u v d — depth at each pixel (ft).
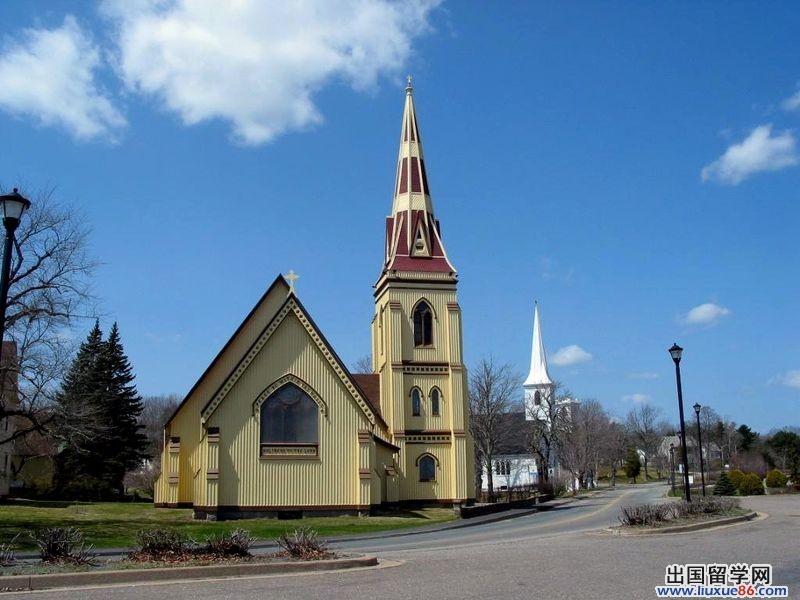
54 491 223.51
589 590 50.72
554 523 139.85
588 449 407.03
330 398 158.30
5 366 125.70
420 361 190.39
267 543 102.53
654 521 101.24
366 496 155.74
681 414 126.52
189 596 49.34
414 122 209.26
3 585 52.95
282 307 158.40
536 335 444.96
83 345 229.25
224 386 153.07
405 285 193.47
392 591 51.08
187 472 165.58
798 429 579.89
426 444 186.60
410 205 200.95
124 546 99.71
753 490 255.70
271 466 153.17
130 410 235.81
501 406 283.59
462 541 102.68
